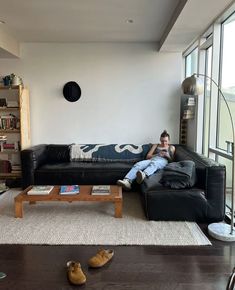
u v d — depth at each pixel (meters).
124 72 5.02
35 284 1.98
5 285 1.97
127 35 4.51
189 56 5.28
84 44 4.96
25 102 4.89
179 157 4.09
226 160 3.56
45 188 3.40
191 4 2.77
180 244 2.58
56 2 3.15
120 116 5.11
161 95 5.05
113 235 2.77
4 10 3.40
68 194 3.23
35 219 3.19
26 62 5.00
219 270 2.16
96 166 4.32
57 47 4.97
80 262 2.27
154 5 3.23
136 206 3.66
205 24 3.42
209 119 3.92
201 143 4.40
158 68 5.00
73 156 4.77
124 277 2.06
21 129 4.71
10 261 2.29
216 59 3.69
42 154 4.61
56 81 5.04
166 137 4.40
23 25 3.98
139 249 2.49
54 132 5.16
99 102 5.08
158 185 3.29
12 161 5.02
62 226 2.99
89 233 2.81
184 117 4.73
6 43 4.39
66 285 1.97
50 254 2.41
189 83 2.83
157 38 4.68
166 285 1.97
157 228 2.93
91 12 3.47
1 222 3.10
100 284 1.97
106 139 5.16
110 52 4.98
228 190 3.48
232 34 3.34
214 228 2.82
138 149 4.79
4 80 4.73
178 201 3.10
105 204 3.74
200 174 3.21
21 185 4.43
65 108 5.10
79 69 5.02
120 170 4.22
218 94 3.79
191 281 2.02
